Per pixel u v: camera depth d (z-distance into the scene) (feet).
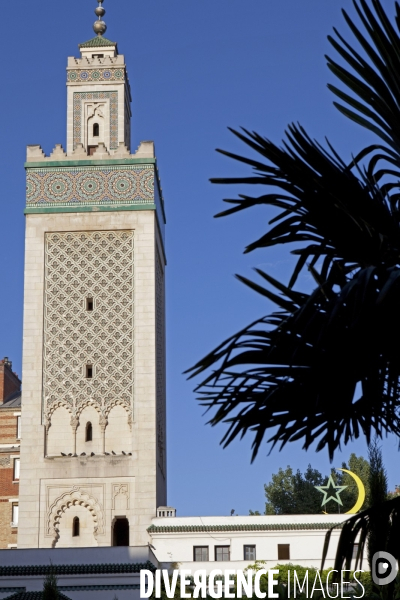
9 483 234.38
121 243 188.85
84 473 177.58
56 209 190.19
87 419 180.34
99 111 202.28
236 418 35.37
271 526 172.96
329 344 33.01
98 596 153.07
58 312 185.68
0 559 157.07
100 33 213.46
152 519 174.81
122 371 182.19
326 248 36.22
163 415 200.13
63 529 175.52
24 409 180.75
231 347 34.45
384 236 34.14
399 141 36.27
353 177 34.55
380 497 47.60
